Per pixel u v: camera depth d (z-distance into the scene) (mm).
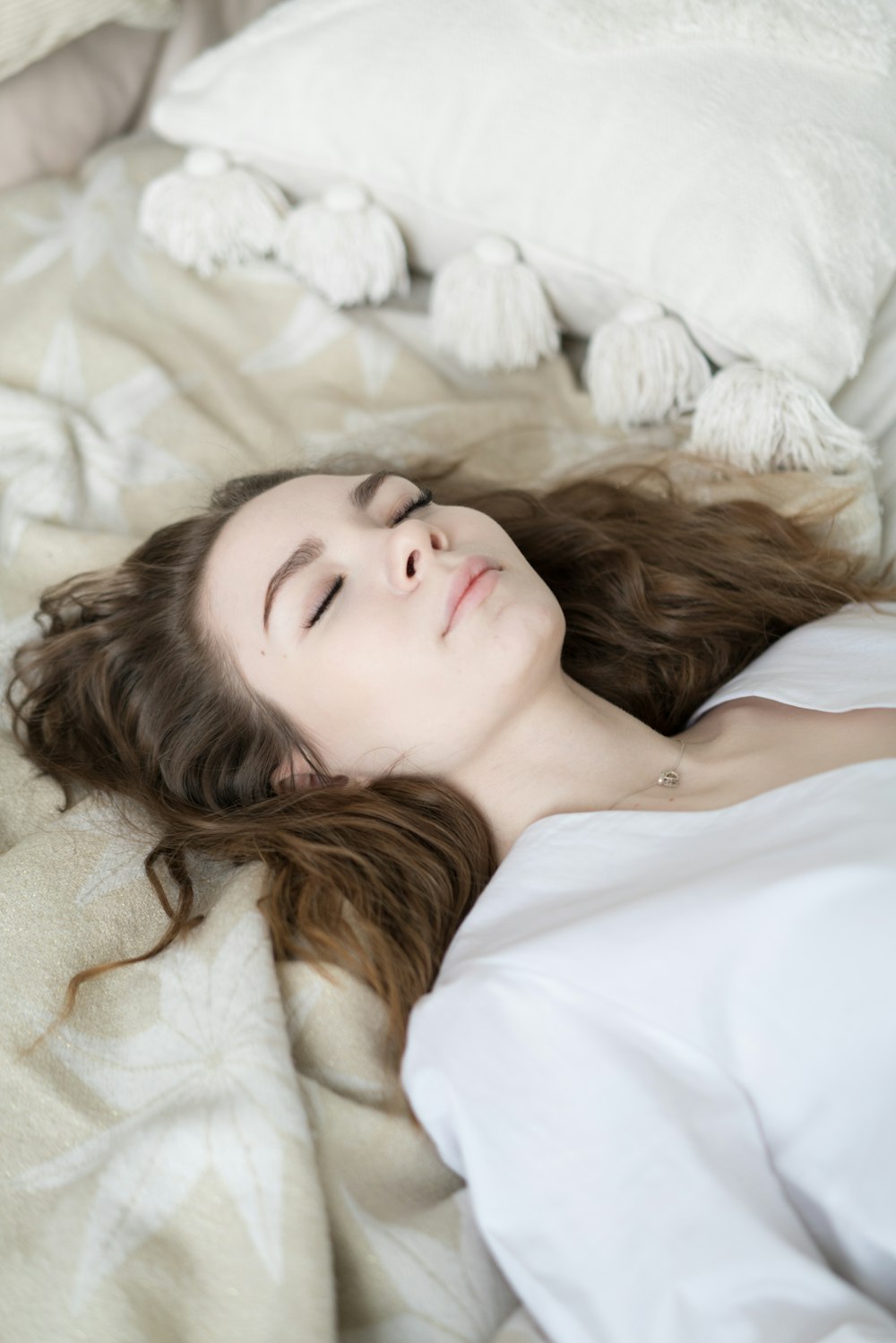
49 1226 772
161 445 1333
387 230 1399
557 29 1247
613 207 1255
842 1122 749
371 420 1368
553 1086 779
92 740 1143
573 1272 733
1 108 1531
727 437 1228
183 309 1442
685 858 858
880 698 954
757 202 1185
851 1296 681
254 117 1404
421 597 932
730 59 1209
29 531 1244
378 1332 762
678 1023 786
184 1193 776
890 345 1286
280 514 1032
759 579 1187
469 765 995
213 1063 825
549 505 1271
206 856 1013
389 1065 878
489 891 911
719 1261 701
